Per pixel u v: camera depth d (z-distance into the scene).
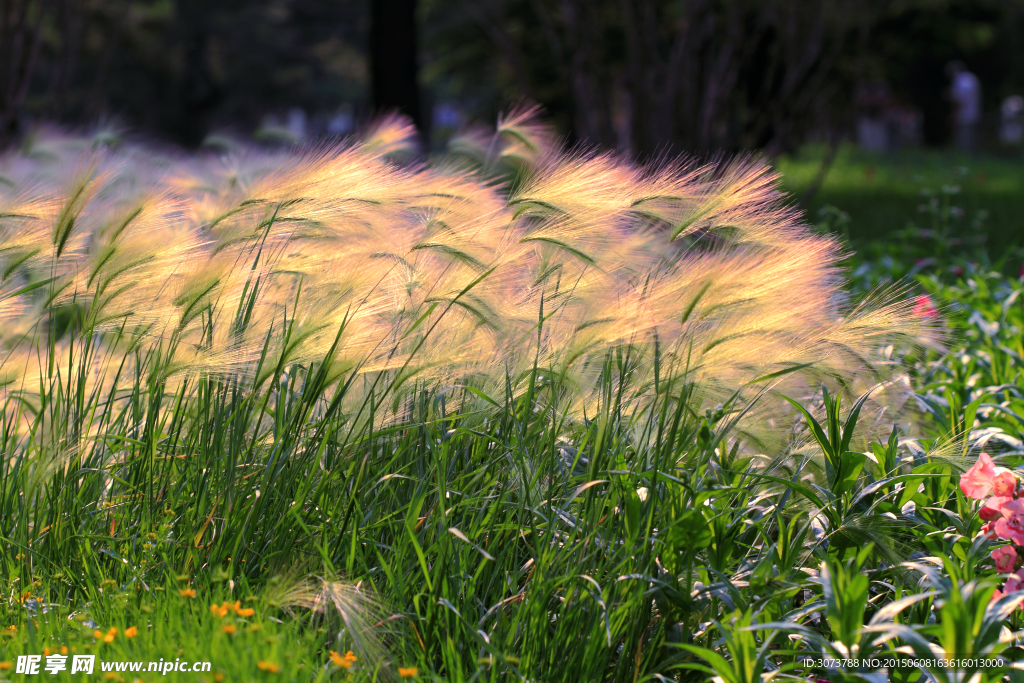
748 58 9.28
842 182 18.80
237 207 3.15
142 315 3.06
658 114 8.88
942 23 19.88
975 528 2.97
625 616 2.62
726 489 2.75
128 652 2.30
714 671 2.47
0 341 3.76
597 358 3.01
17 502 3.03
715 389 3.00
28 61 10.32
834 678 2.26
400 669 2.32
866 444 3.21
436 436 3.02
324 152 3.23
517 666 2.50
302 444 2.95
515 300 3.14
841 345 3.08
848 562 2.45
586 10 9.30
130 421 3.26
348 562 2.66
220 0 42.06
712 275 2.79
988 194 14.71
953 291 6.20
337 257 3.26
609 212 3.01
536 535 2.80
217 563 2.76
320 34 48.62
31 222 3.14
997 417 4.09
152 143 8.85
